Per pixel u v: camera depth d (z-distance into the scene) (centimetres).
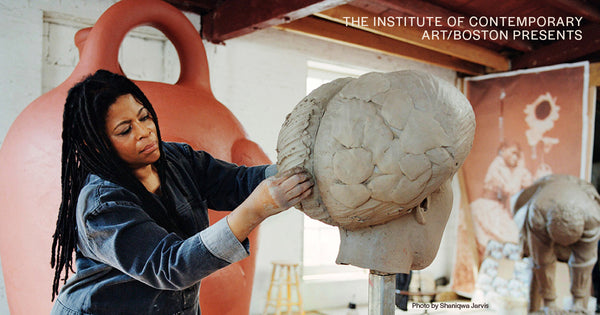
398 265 101
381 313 104
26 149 161
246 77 351
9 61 247
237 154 180
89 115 96
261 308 361
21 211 158
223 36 305
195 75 201
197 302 117
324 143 93
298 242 385
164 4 194
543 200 300
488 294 434
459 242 479
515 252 427
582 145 391
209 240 89
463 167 476
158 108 171
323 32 360
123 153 100
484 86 465
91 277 102
